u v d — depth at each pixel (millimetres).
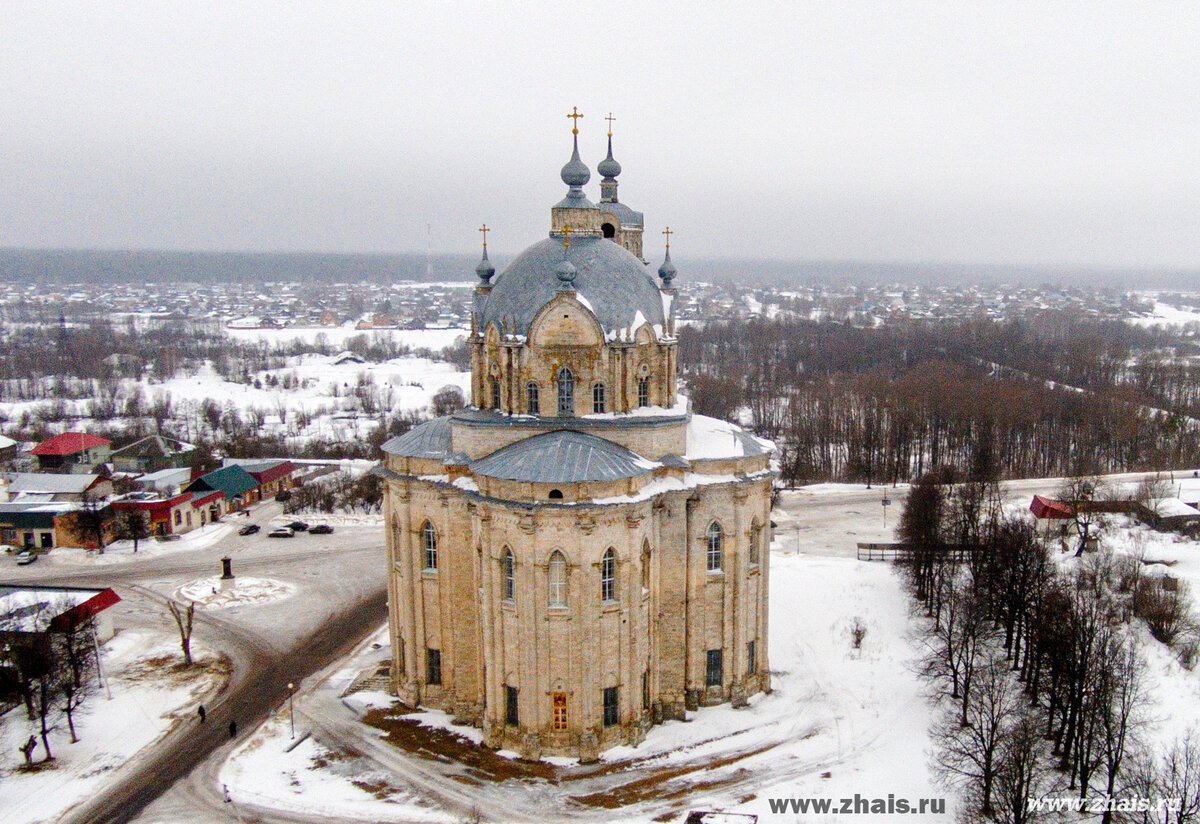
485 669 73000
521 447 71625
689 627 76875
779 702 79875
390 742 74000
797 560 120688
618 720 72125
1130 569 103312
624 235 102188
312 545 138000
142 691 85750
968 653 79500
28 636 77250
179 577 122438
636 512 69625
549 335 74688
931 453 183875
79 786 68812
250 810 65125
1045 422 186375
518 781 67688
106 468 159750
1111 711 67000
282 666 91312
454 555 75938
